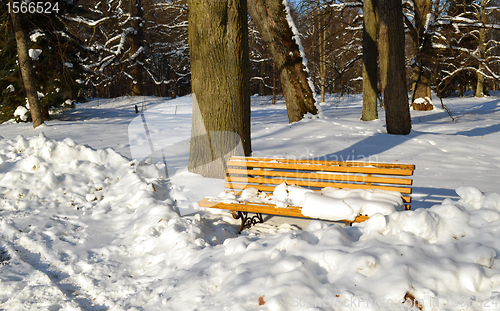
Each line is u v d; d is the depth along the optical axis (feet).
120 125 51.85
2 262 11.06
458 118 55.31
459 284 7.82
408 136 34.50
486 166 24.89
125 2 102.73
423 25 59.62
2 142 23.56
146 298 8.99
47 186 17.60
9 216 14.69
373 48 46.39
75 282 10.14
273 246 9.84
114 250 11.98
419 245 9.00
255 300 7.69
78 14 65.10
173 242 11.74
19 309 8.73
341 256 8.56
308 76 42.75
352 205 11.80
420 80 67.05
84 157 20.58
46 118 61.00
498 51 97.25
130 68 104.63
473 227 9.35
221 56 15.99
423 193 17.83
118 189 17.67
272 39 42.14
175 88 139.64
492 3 89.76
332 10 56.29
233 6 15.99
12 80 57.21
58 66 58.75
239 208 13.25
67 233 13.21
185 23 100.78
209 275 9.39
